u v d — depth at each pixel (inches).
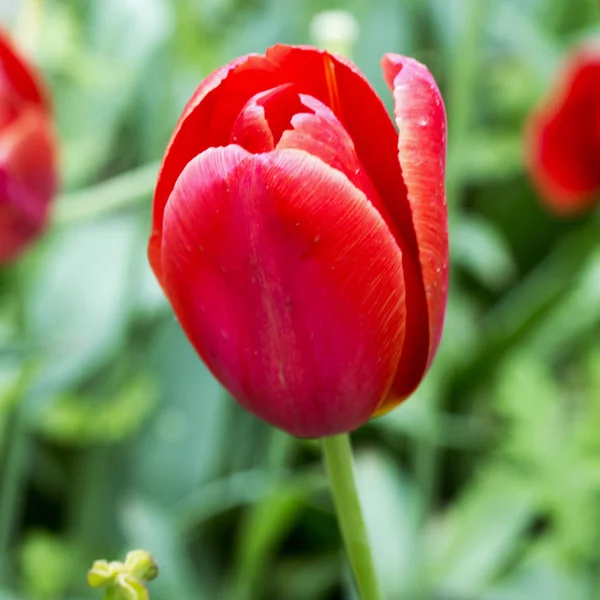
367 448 37.2
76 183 36.7
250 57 18.0
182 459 33.0
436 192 17.8
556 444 29.4
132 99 37.6
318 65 18.1
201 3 36.7
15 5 37.3
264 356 18.0
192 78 36.2
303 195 17.4
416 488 32.1
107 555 32.4
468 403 38.0
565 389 37.9
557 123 32.7
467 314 41.1
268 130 17.6
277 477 30.5
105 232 33.7
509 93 44.4
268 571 33.6
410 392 18.5
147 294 33.0
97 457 33.1
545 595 30.1
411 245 18.0
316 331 17.8
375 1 39.5
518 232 43.3
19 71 24.2
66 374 30.5
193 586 30.4
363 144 18.0
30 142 24.0
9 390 27.6
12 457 29.0
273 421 18.4
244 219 17.6
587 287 37.2
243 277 17.8
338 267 17.6
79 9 37.6
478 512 32.4
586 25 47.6
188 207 17.7
